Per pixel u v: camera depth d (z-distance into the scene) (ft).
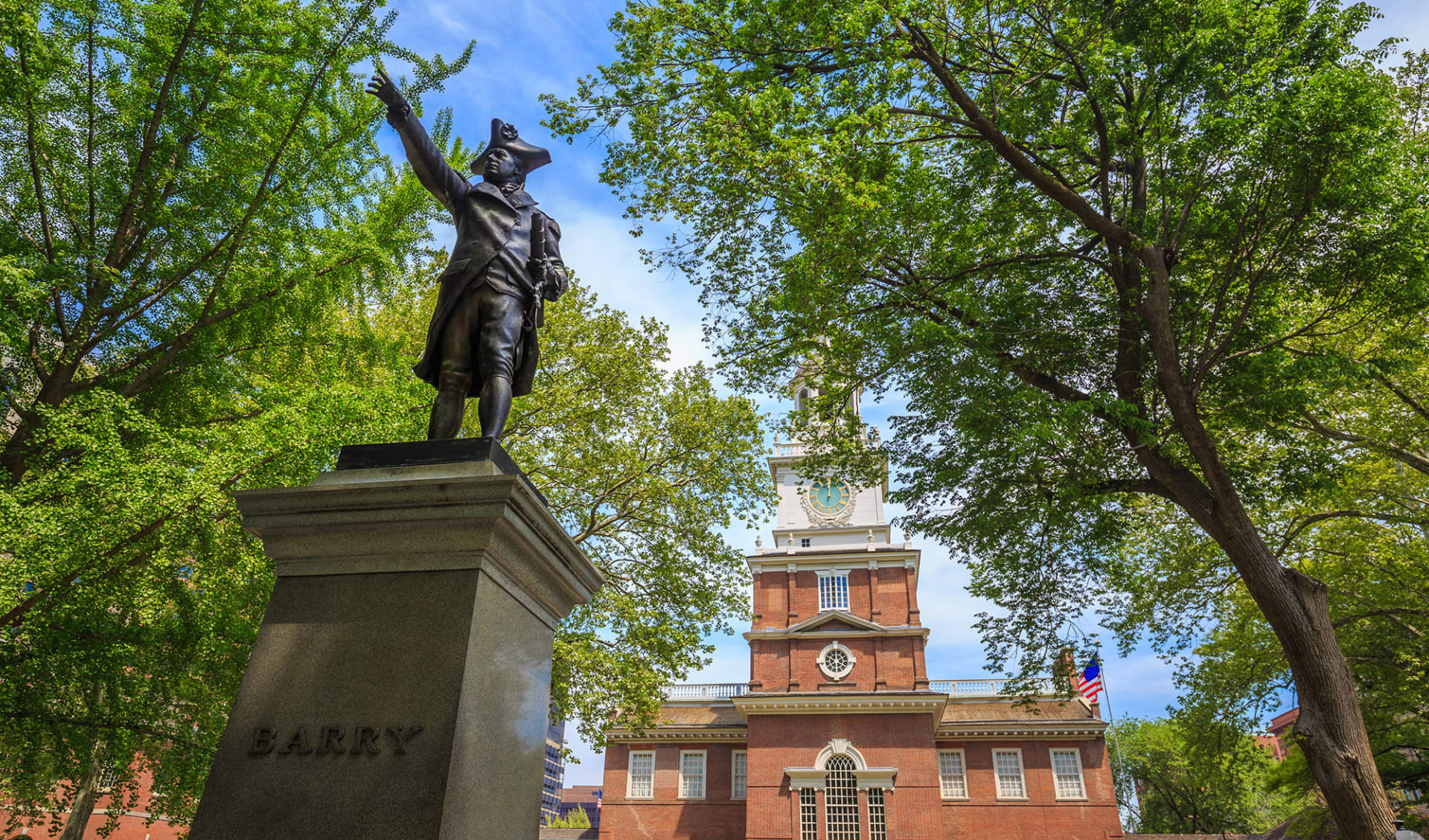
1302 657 35.96
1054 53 43.68
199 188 30.01
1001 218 49.37
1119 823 118.93
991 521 49.08
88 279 28.96
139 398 31.83
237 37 28.94
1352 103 36.22
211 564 27.02
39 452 28.02
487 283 13.89
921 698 114.83
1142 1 41.14
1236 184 40.19
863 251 43.06
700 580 58.03
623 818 129.90
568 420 56.95
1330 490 44.42
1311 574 64.90
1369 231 39.78
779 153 36.83
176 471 24.38
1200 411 46.06
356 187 33.55
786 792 115.24
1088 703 128.36
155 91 29.35
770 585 132.26
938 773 112.27
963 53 44.16
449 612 10.59
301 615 10.87
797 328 48.29
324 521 11.25
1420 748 69.97
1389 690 64.95
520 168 15.65
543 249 15.10
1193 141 38.83
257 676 10.48
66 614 25.70
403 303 53.26
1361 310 47.26
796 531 139.03
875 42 39.04
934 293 47.75
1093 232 50.01
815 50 41.88
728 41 42.22
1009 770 125.70
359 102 30.96
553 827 148.77
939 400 46.21
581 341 58.70
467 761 9.92
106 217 30.66
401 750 9.70
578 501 56.39
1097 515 50.11
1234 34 39.04
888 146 41.37
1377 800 32.35
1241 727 67.41
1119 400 40.14
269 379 35.42
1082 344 47.70
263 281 30.30
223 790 9.73
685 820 128.26
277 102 30.07
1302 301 48.01
